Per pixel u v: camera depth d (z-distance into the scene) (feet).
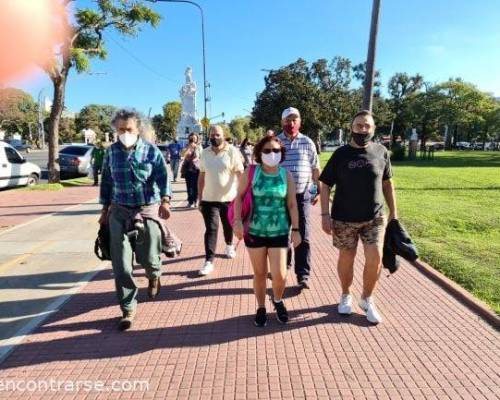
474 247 22.20
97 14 51.08
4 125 244.42
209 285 16.83
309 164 16.28
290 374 10.58
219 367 10.93
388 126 253.65
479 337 12.41
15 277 18.33
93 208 37.06
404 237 13.37
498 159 126.72
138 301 15.23
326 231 13.43
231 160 18.30
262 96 186.09
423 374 10.52
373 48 29.35
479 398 9.55
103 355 11.58
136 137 13.19
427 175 69.31
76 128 321.11
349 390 9.89
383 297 15.53
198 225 29.55
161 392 9.89
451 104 197.26
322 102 184.24
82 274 18.70
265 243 12.80
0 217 33.27
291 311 14.28
